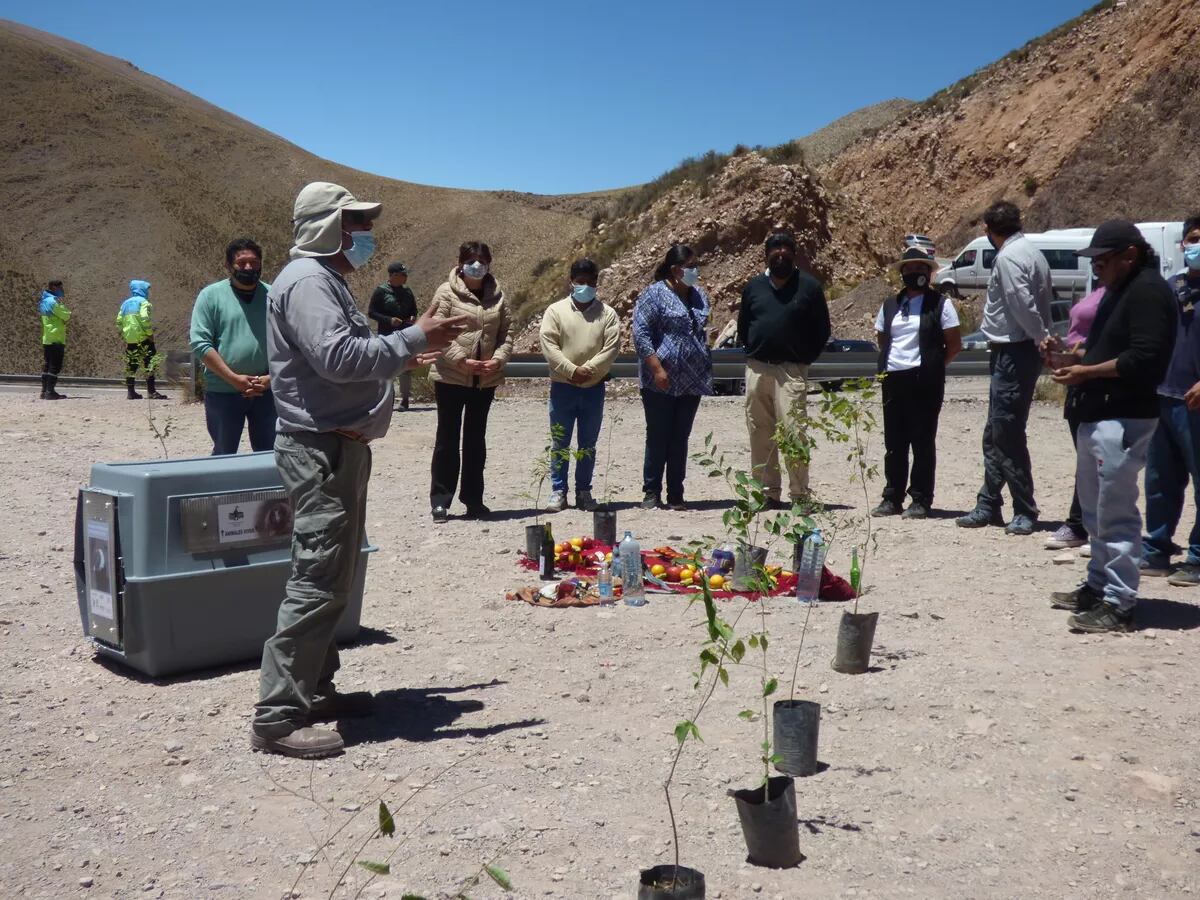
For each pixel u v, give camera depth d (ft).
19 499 34.83
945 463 40.68
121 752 14.94
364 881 11.40
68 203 291.99
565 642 19.84
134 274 267.39
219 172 329.11
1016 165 158.20
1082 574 23.65
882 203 176.96
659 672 18.04
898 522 29.76
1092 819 12.75
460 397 30.68
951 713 15.93
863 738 15.16
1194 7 146.82
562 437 32.32
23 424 52.90
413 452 45.60
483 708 16.58
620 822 12.72
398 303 48.37
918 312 29.73
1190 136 137.59
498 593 23.41
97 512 18.04
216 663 18.45
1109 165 142.10
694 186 136.56
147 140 332.80
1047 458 40.70
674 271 31.83
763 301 30.53
